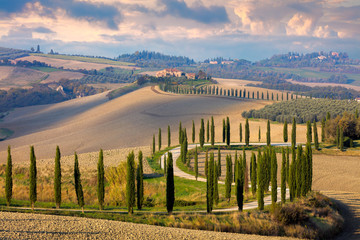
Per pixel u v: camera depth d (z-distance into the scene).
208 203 43.91
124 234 29.50
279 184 76.38
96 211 40.31
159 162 102.31
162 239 29.30
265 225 38.03
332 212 45.12
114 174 59.50
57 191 40.78
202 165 97.25
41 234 27.27
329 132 116.12
